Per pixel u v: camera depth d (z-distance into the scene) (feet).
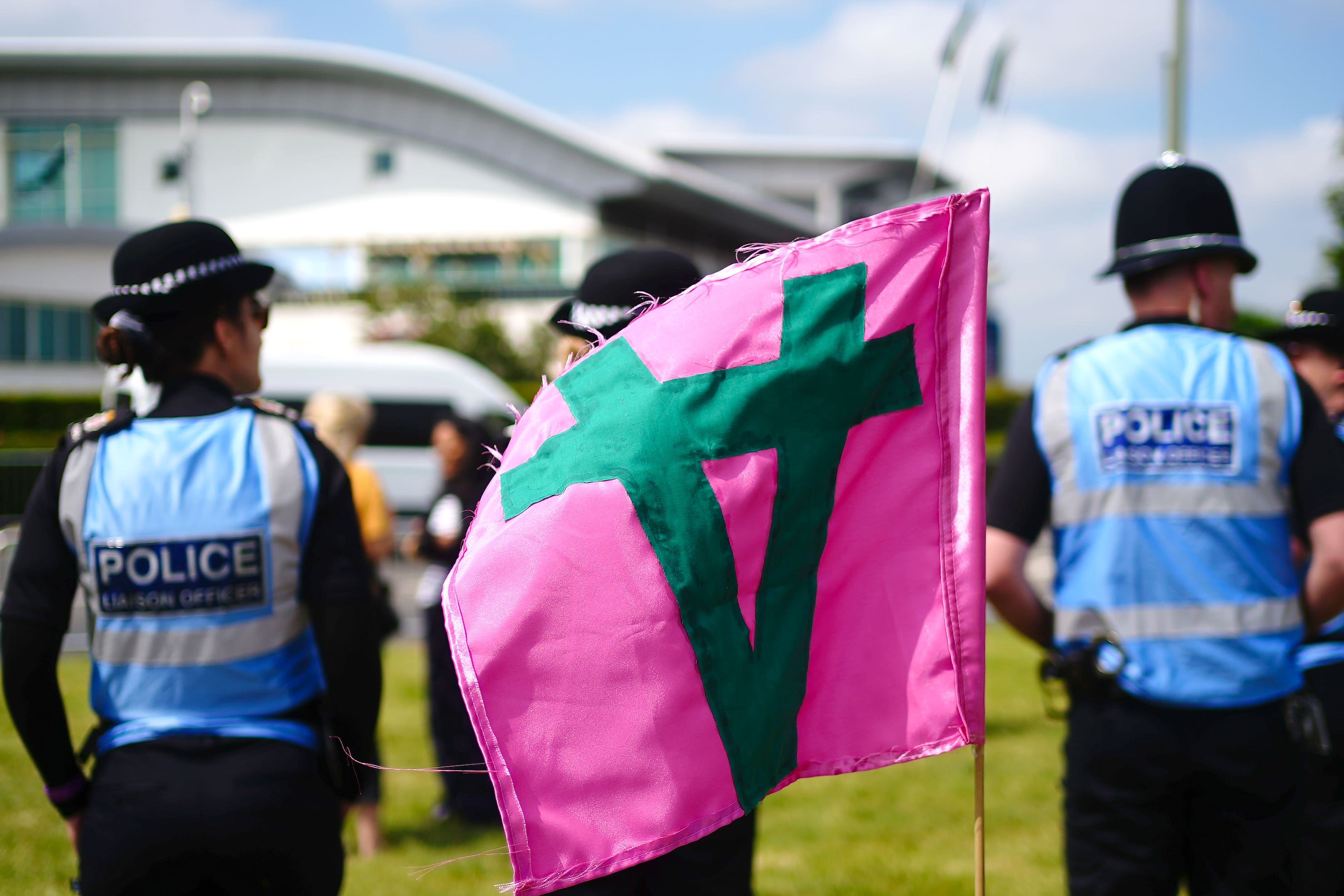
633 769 5.19
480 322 87.45
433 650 16.24
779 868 13.69
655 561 5.29
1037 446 7.77
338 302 98.22
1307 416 7.43
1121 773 7.22
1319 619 7.43
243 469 6.37
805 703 5.98
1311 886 9.16
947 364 6.01
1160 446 7.34
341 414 15.05
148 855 5.96
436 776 17.62
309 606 6.38
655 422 5.44
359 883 13.33
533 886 5.06
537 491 5.33
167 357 6.68
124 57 101.45
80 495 6.30
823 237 5.92
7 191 103.14
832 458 5.83
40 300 86.28
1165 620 7.19
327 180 102.47
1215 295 7.88
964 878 13.20
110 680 6.23
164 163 103.45
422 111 100.58
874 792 16.94
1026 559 7.89
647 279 7.25
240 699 6.22
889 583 6.01
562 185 98.73
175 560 6.18
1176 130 37.22
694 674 5.32
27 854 13.39
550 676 5.16
